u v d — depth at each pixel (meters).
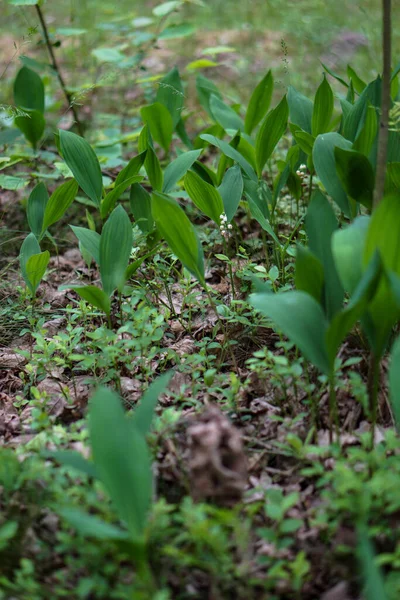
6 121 2.54
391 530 1.55
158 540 1.54
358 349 1.84
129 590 1.48
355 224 1.64
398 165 1.85
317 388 1.81
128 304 1.94
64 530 1.57
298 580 1.48
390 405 1.75
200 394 1.84
